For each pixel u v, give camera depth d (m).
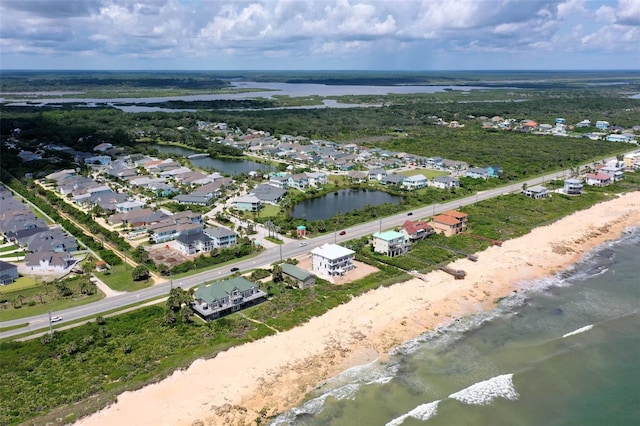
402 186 192.00
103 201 160.00
